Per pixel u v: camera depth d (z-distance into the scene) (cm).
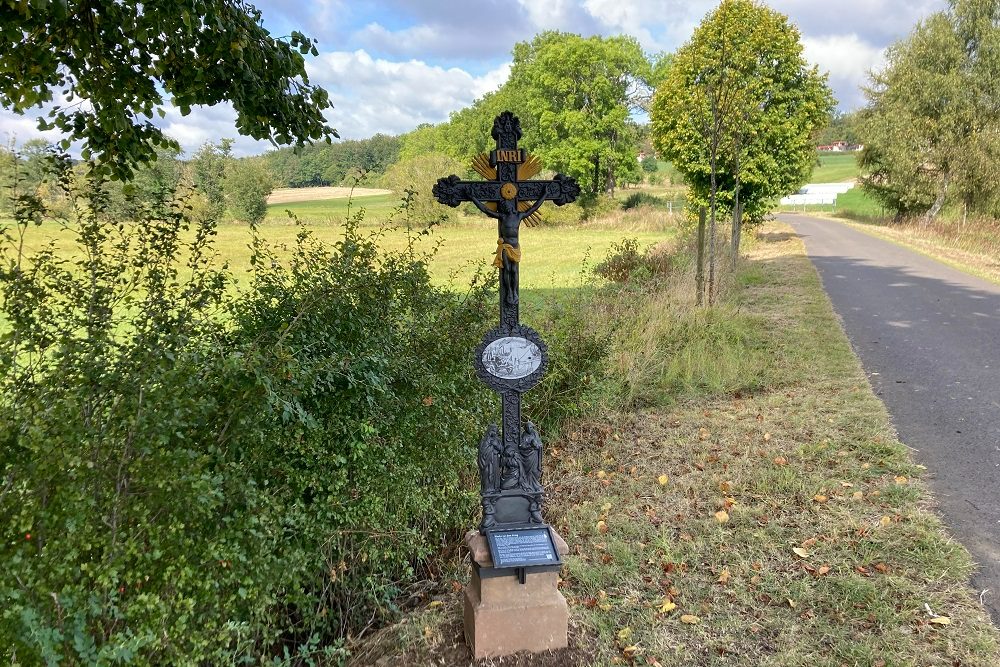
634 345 834
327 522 377
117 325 323
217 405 319
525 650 362
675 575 430
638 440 660
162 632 264
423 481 458
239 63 414
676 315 970
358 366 385
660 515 509
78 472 256
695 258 1422
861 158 3794
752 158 2323
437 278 1633
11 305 299
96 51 398
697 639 370
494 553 354
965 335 1078
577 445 655
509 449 363
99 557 270
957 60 3297
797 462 587
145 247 356
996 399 743
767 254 2350
